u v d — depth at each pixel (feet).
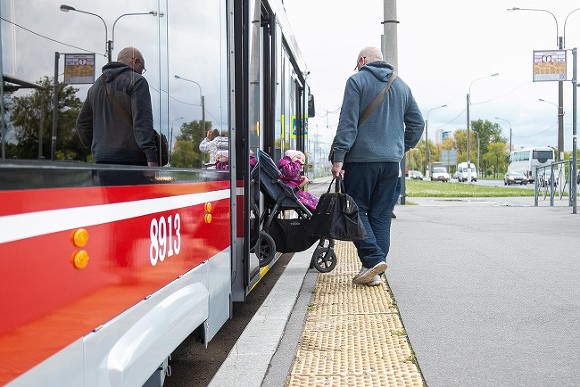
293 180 24.06
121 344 8.89
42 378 6.81
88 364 7.89
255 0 19.97
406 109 22.95
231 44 16.84
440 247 32.86
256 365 14.26
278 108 25.99
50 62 7.69
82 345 7.74
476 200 88.17
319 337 16.38
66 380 7.33
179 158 12.23
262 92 24.18
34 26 7.36
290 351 15.24
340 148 21.50
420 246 33.27
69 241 7.46
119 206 8.93
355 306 19.60
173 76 11.96
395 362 14.33
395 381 13.12
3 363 6.12
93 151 8.70
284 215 26.02
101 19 8.96
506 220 49.37
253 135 20.57
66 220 7.39
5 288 6.17
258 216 20.54
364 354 14.93
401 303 19.97
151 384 10.56
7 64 6.85
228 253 15.78
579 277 24.25
